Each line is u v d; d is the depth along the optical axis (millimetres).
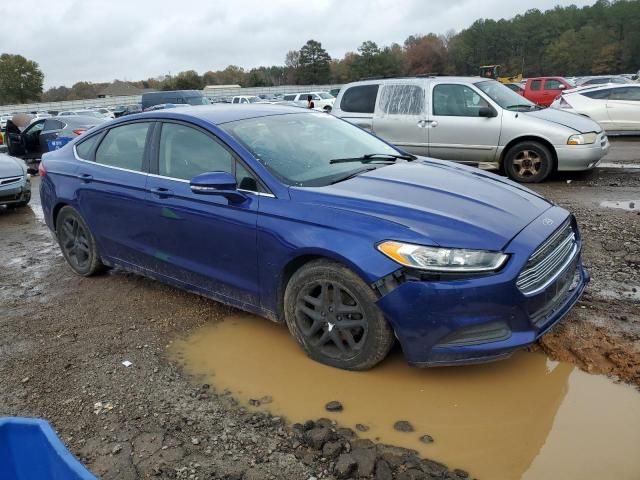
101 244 4949
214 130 3994
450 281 2945
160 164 4316
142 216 4379
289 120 4457
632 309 3982
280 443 2799
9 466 1921
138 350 3838
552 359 3434
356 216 3225
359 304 3191
